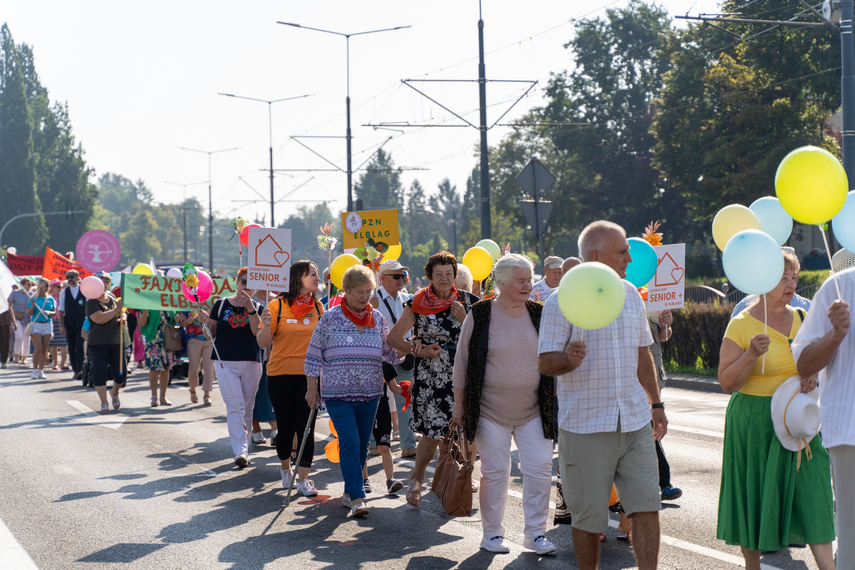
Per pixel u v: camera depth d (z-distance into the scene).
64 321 20.31
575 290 4.81
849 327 4.68
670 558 6.13
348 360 7.65
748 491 5.23
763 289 5.05
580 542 5.30
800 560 6.03
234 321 10.05
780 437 5.08
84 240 19.75
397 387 8.50
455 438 6.80
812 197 5.05
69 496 8.52
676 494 7.75
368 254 11.95
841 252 7.94
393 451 11.12
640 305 5.34
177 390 18.03
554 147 70.50
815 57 39.56
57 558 6.45
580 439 5.20
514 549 6.58
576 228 68.62
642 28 64.50
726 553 6.23
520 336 6.37
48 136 113.31
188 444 11.57
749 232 5.15
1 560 6.40
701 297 25.62
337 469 9.90
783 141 40.50
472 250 11.06
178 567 6.21
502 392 6.39
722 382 5.24
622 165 63.38
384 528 7.26
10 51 106.56
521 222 73.25
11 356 26.64
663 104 49.44
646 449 5.21
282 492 8.70
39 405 15.67
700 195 47.50
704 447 10.21
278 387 8.66
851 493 4.66
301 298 8.64
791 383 5.10
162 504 8.19
